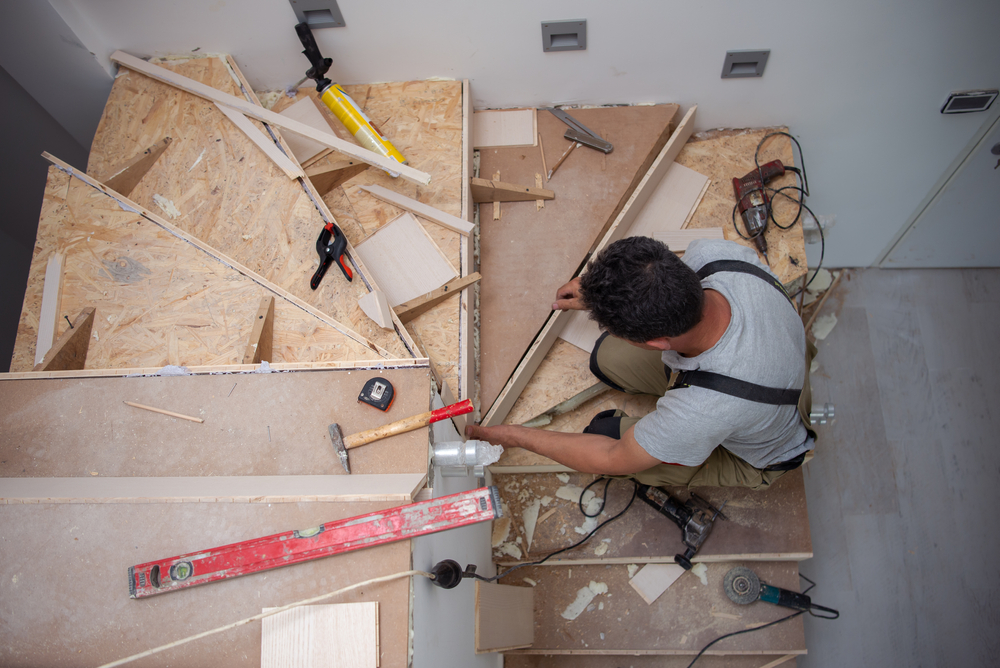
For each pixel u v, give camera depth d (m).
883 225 2.85
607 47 2.25
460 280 2.12
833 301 3.07
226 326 1.79
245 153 2.15
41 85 2.38
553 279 2.35
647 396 2.47
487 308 2.33
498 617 2.04
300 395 1.54
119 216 1.94
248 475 1.46
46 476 1.49
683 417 1.51
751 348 1.48
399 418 1.50
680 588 2.39
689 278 1.37
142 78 2.32
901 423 2.88
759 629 2.35
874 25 2.07
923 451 2.84
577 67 2.35
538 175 2.46
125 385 1.57
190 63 2.32
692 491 2.39
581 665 2.44
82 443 1.52
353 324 1.86
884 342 2.99
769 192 2.46
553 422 2.48
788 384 1.54
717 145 2.57
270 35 2.26
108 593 1.26
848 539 2.75
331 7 2.12
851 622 2.65
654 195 2.54
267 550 1.24
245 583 1.25
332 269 1.94
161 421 1.53
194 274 1.86
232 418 1.52
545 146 2.50
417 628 1.25
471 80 2.44
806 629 2.65
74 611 1.25
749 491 2.38
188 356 1.76
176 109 2.25
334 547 1.22
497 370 2.26
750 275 1.59
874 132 2.45
